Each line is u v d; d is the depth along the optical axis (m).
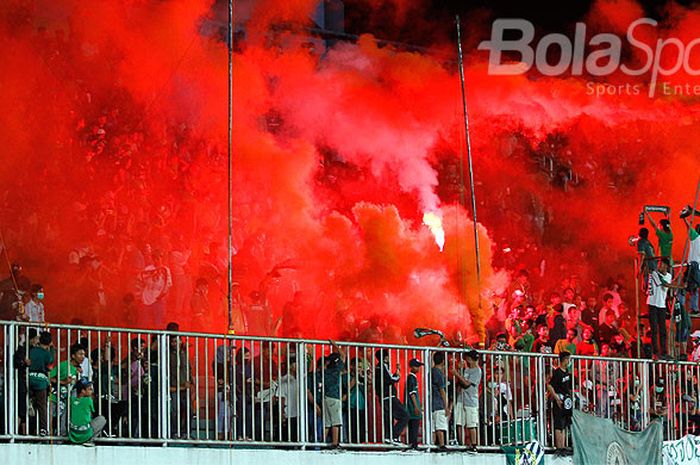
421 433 71.12
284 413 66.06
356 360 66.75
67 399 59.19
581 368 77.25
